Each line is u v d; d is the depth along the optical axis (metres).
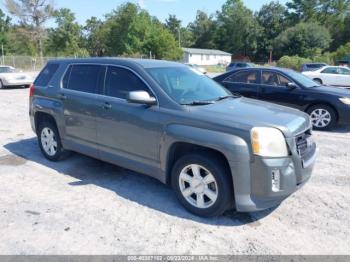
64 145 5.36
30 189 4.56
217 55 77.25
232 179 3.52
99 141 4.77
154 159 4.14
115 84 4.61
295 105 8.39
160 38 59.50
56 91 5.35
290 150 3.52
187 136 3.71
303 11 77.62
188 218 3.81
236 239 3.40
